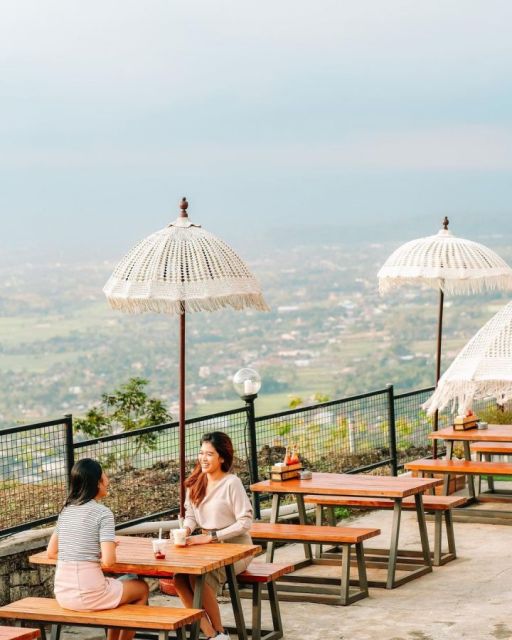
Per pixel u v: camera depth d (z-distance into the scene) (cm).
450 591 854
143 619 630
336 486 909
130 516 952
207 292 788
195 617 644
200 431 992
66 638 789
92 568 655
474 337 814
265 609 830
